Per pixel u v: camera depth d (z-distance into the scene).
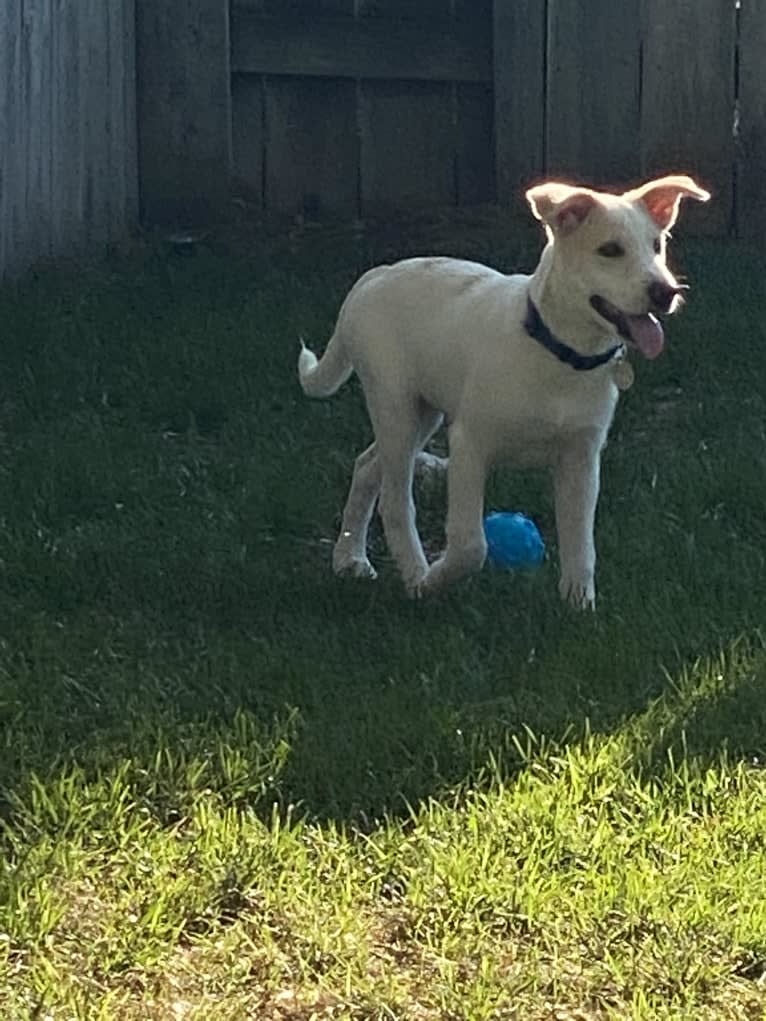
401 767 1.91
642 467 2.71
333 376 2.46
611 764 1.90
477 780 1.88
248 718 1.99
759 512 2.58
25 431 2.86
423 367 2.30
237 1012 1.49
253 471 2.69
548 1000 1.53
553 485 2.42
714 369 3.04
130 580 2.36
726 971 1.57
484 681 2.11
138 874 1.69
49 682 2.11
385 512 2.37
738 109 3.72
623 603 2.29
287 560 2.46
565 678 2.11
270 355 3.09
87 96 3.66
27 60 3.45
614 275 2.13
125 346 3.15
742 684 2.10
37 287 3.40
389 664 2.16
